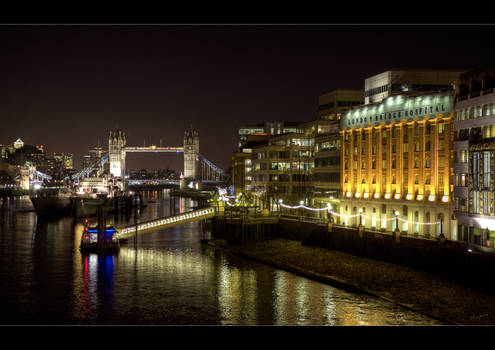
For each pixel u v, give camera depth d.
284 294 68.06
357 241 86.00
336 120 137.88
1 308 64.00
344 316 58.00
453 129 78.75
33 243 121.62
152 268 87.19
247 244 107.81
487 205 68.81
